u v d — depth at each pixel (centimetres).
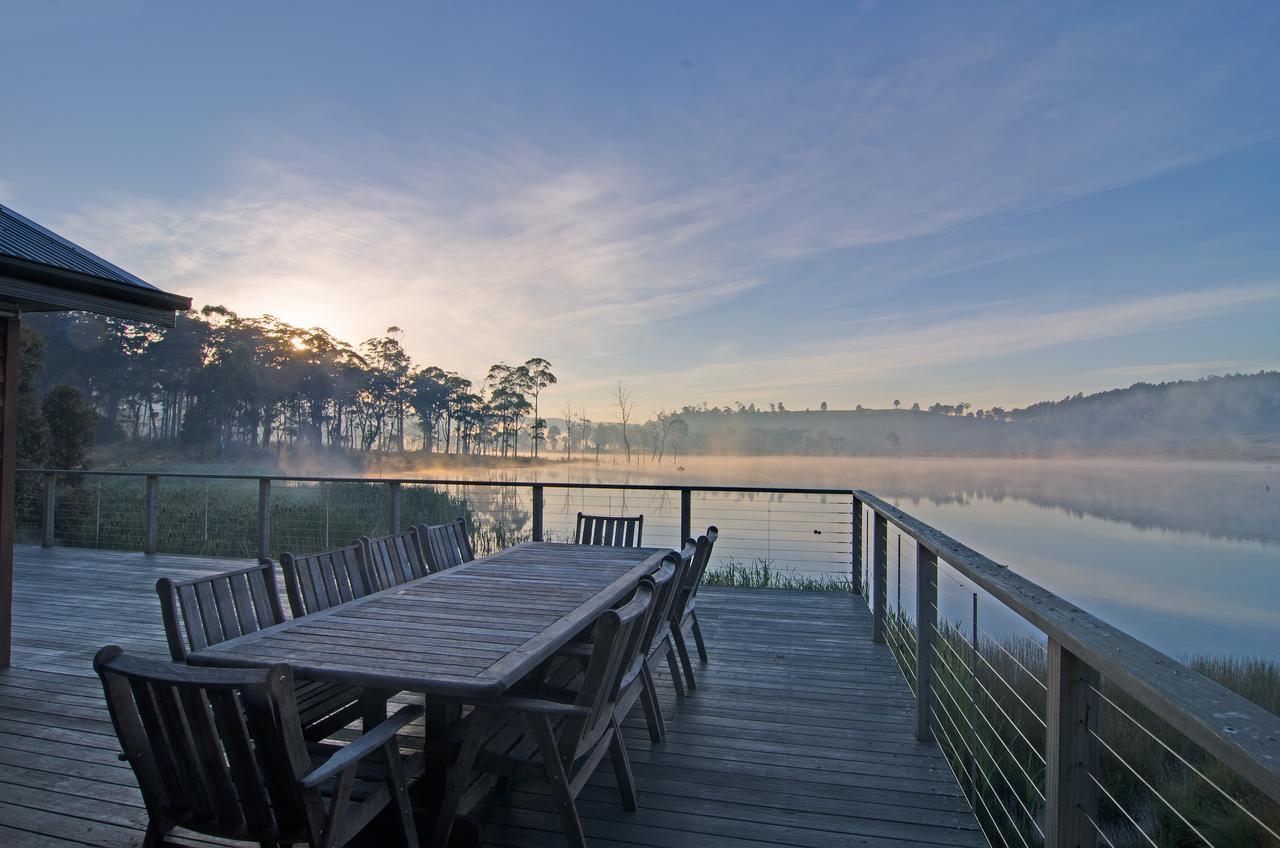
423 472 5925
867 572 629
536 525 700
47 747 307
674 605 388
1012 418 11612
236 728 166
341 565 325
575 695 282
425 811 235
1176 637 1454
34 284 378
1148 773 428
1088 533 4181
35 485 1248
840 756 310
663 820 255
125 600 578
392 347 6269
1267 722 88
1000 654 561
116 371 4775
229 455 4966
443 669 207
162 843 186
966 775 293
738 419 11694
